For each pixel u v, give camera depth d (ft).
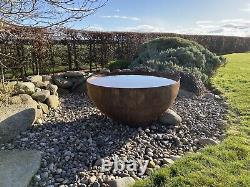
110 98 13.26
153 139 13.53
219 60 28.53
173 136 13.83
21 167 10.49
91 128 14.37
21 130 13.66
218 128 15.28
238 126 15.17
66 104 19.29
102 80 15.81
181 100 20.35
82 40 29.58
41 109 16.31
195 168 10.28
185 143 13.43
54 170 10.73
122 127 14.24
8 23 11.21
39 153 11.55
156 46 30.76
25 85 17.33
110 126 14.47
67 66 28.76
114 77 16.63
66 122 15.30
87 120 15.56
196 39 52.01
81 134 13.66
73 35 28.50
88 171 10.73
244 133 14.05
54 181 10.16
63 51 28.30
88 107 18.39
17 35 20.89
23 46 23.11
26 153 11.48
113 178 10.26
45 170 10.68
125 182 9.78
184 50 26.63
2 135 12.71
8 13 10.80
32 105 15.51
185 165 10.48
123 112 13.48
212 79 27.22
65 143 12.76
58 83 22.33
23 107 14.98
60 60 28.25
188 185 9.25
